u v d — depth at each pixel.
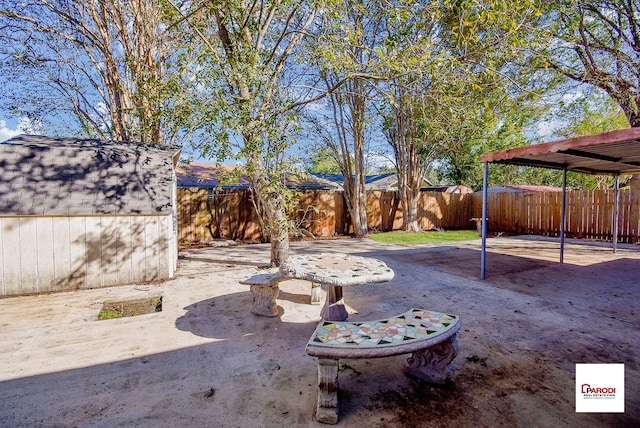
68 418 2.14
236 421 2.11
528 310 4.17
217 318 3.96
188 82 5.34
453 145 11.86
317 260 4.05
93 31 8.68
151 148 6.68
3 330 3.62
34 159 5.43
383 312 4.16
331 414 2.09
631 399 2.32
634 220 10.14
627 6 8.06
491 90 8.42
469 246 9.74
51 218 5.09
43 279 5.07
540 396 2.36
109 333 3.53
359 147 12.22
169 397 2.38
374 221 14.05
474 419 2.12
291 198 5.87
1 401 2.32
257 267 6.85
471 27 5.31
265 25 6.09
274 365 2.85
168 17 6.61
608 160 6.08
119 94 8.28
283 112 5.44
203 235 10.94
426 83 6.32
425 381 2.58
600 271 6.34
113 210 5.40
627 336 3.38
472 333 3.46
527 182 23.47
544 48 7.01
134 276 5.63
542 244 10.14
